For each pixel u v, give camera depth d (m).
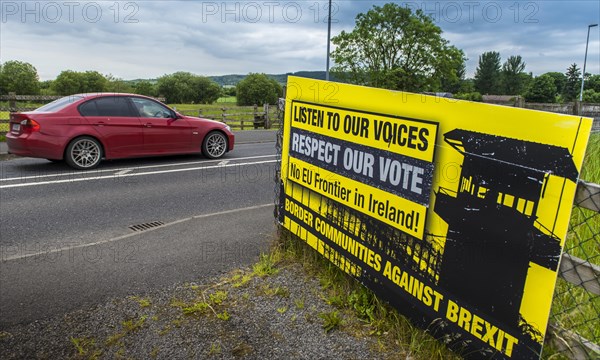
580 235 2.88
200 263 3.61
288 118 3.55
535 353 1.77
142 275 3.38
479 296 2.00
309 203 3.31
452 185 2.09
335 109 2.93
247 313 2.79
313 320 2.68
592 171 3.91
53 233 4.45
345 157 2.86
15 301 2.98
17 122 7.57
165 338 2.54
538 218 1.73
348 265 2.91
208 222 4.73
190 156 9.73
